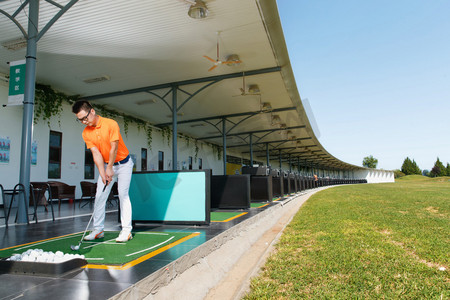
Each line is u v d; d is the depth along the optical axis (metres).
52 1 5.93
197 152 23.73
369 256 3.29
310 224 5.83
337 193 16.86
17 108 9.91
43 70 9.50
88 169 12.73
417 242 3.89
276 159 43.34
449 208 7.50
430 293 2.26
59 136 11.45
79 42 7.80
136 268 2.02
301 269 2.97
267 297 2.34
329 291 2.37
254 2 6.34
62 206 9.45
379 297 2.23
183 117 16.86
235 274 3.20
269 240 5.09
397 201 10.05
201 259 2.78
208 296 2.53
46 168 10.73
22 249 2.71
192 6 6.23
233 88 11.99
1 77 9.37
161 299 1.94
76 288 1.64
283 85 11.61
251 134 22.44
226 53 8.74
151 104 13.85
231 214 5.57
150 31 7.38
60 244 2.92
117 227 4.18
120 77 10.34
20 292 1.59
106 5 6.27
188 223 4.10
